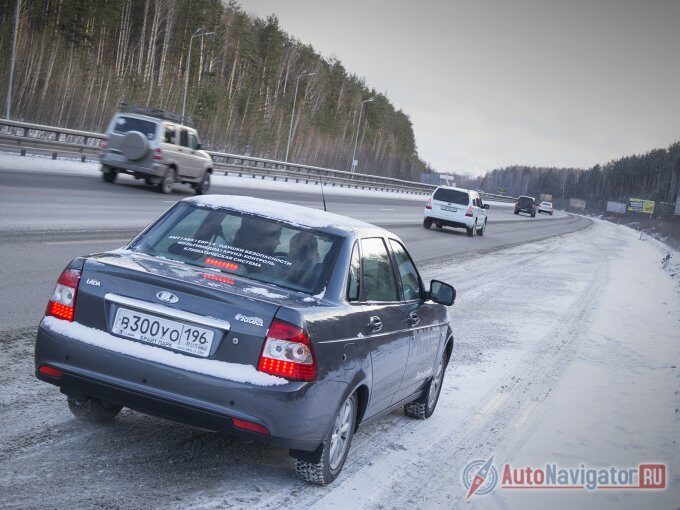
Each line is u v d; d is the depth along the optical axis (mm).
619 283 22797
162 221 5070
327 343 4348
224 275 4574
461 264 20953
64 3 80812
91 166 30344
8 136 28047
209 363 4129
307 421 4254
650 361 11539
